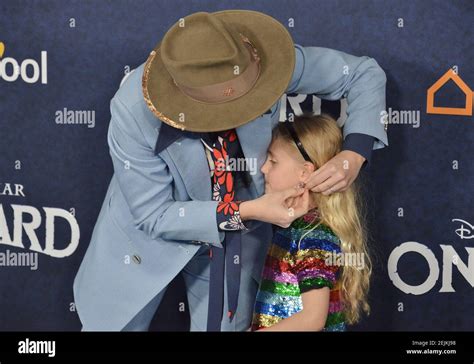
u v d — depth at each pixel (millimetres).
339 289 1681
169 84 1530
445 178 2158
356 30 2096
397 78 2115
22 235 2162
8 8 2078
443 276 2191
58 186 2154
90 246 1889
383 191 2156
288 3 2082
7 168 2137
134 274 1755
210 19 1466
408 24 2096
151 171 1612
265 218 1560
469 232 2178
